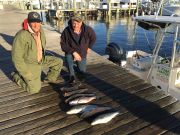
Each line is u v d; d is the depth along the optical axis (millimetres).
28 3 37531
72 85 5500
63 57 7719
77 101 4555
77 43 5430
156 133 3840
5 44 9445
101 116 4008
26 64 4891
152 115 4336
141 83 5723
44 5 40719
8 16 20234
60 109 4508
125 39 22188
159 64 7539
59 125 4012
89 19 38844
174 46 6879
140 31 24750
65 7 39312
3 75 6266
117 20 37188
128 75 6262
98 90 5336
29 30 4594
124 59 9688
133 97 5004
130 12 42375
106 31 27297
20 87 5469
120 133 3822
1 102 4781
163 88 7398
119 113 4383
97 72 6488
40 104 4699
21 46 4543
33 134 3785
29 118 4215
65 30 5402
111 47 9656
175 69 7043
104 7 40625
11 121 4125
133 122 4117
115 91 5289
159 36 7656
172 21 6664
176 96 6961
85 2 41312
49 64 5453
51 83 5672
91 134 3785
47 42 9773
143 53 10180
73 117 4242
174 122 4133
